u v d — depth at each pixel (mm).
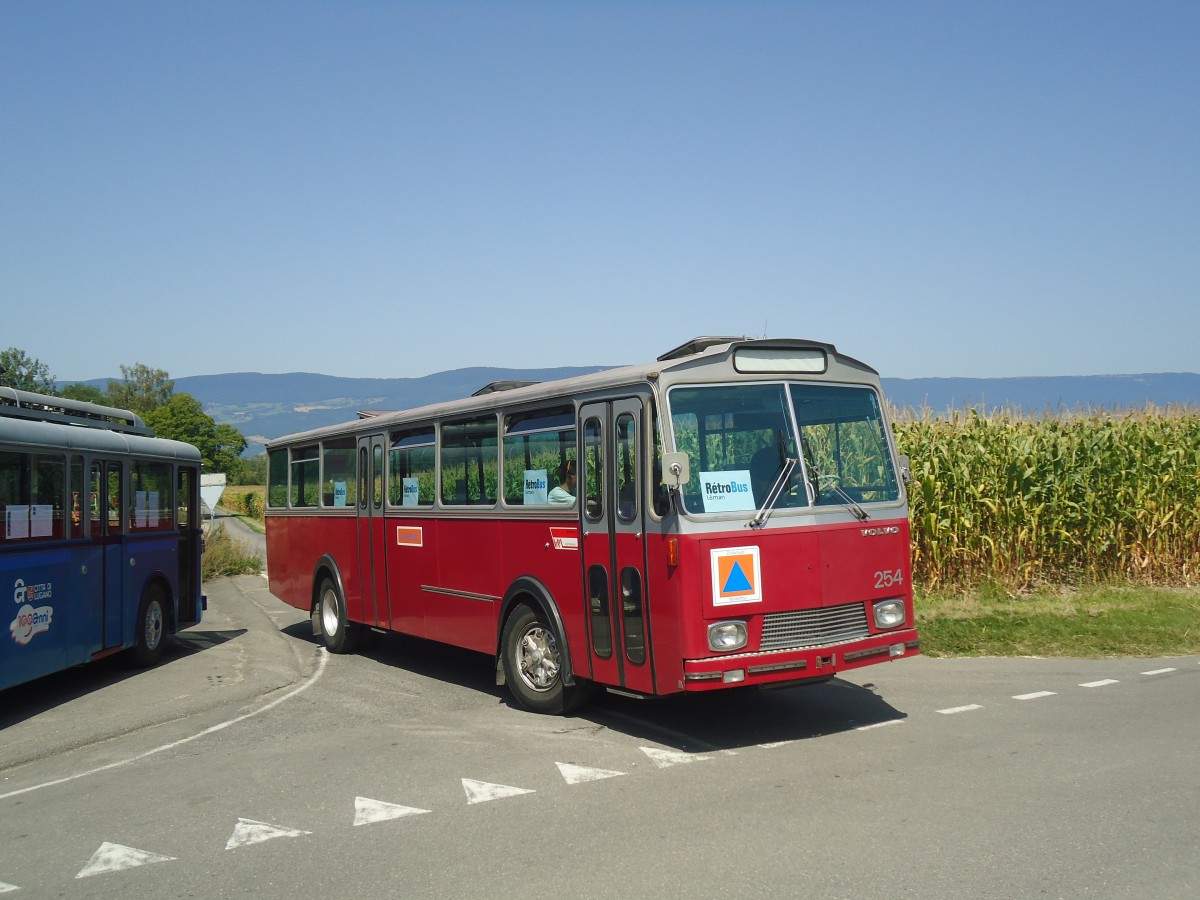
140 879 5383
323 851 5664
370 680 11281
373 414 13219
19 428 9867
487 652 9828
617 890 4875
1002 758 6996
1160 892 4605
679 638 7289
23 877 5508
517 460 9375
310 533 14242
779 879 4914
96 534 11367
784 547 7590
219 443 100938
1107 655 11219
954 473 15141
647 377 7641
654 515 7551
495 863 5328
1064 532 15617
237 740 8539
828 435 8156
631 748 7656
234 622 17078
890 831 5535
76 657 10797
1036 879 4793
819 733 7957
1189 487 16062
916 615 13320
